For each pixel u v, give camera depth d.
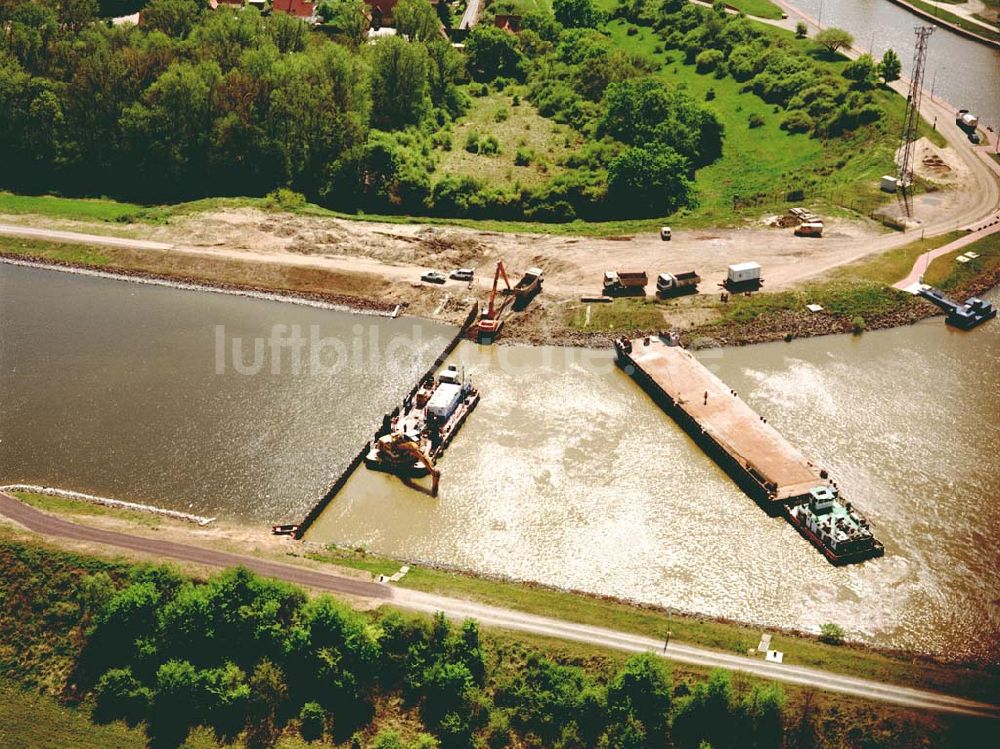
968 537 100.19
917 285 144.50
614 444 115.00
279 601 89.56
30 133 186.88
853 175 179.75
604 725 80.56
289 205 175.38
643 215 176.38
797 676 83.38
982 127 195.88
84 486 109.94
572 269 152.62
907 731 78.75
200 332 140.25
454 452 113.81
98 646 89.69
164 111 182.38
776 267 150.38
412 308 145.12
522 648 86.44
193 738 82.56
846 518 99.56
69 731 83.75
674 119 195.38
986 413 118.88
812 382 125.75
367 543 101.31
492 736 80.94
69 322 143.75
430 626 86.69
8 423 120.81
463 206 176.38
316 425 118.75
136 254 161.12
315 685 85.12
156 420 120.50
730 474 109.81
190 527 102.88
